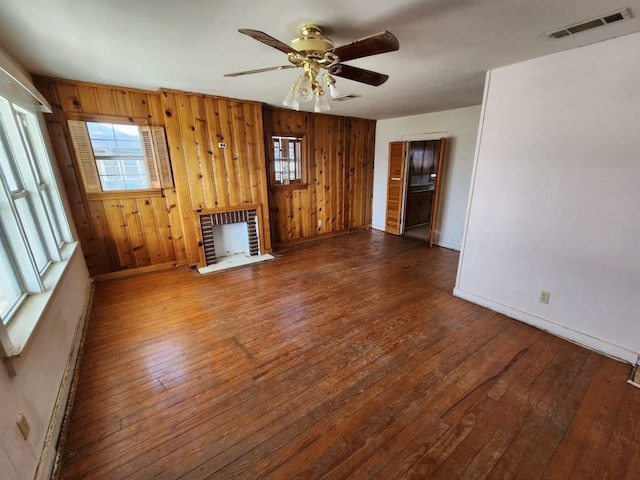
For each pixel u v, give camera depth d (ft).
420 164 21.11
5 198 5.52
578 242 7.53
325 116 17.34
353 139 19.11
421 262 14.26
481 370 6.82
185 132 12.11
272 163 15.71
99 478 4.51
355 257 15.10
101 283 11.82
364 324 8.80
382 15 5.50
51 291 6.27
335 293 10.90
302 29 5.99
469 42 6.71
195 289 11.28
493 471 4.60
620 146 6.61
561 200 7.68
